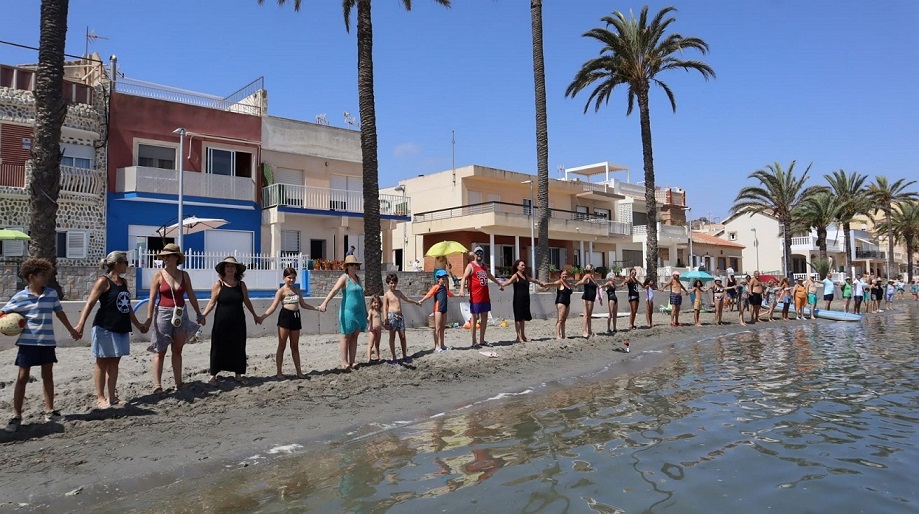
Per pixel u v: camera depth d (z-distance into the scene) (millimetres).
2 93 22734
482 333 14594
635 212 53000
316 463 6621
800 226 62938
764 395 10305
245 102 30453
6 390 8875
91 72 26969
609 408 9312
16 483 5863
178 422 7867
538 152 27328
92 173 24250
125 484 5945
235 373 9992
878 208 65250
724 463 6559
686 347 17219
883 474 6203
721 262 63688
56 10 15312
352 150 32344
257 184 28922
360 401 9453
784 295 27484
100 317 7934
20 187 23062
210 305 9430
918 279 63875
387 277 12242
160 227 25828
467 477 6121
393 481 6020
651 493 5652
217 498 5598
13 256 22891
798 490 5738
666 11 31312
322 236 30875
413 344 14938
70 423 7465
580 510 5242
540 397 10211
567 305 16688
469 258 19172
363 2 19844
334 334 16766
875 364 13953
